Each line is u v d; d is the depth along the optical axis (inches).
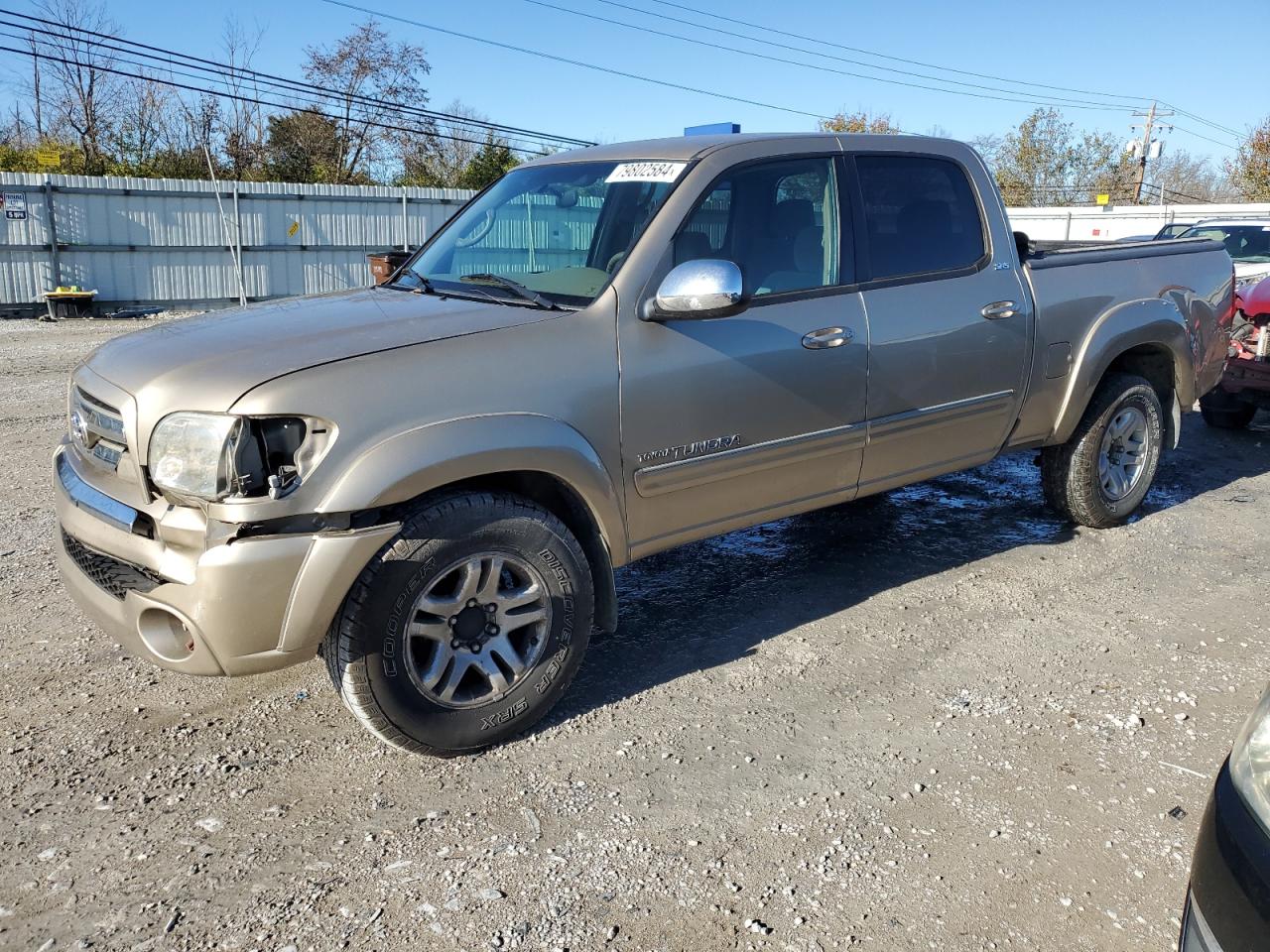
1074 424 192.5
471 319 125.0
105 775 118.9
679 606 172.6
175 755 123.8
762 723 132.3
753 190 146.3
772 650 154.6
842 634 160.4
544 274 141.9
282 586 105.9
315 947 91.6
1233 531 210.7
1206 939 67.8
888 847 106.3
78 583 120.6
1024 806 113.7
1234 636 158.4
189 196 829.2
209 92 957.8
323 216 909.8
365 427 108.7
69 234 782.5
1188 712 134.4
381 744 126.8
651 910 96.7
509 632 123.8
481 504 116.7
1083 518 207.3
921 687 141.9
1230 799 70.6
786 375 144.2
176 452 105.7
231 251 861.2
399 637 113.7
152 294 828.6
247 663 108.3
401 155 1628.9
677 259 135.8
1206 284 215.8
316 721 132.6
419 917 95.6
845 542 204.8
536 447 118.8
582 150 167.6
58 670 145.6
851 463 159.0
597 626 136.3
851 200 157.2
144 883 100.0
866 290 156.3
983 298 170.1
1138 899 98.3
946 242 169.0
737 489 145.3
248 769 120.9
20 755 123.0
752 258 145.4
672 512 138.8
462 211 173.9
